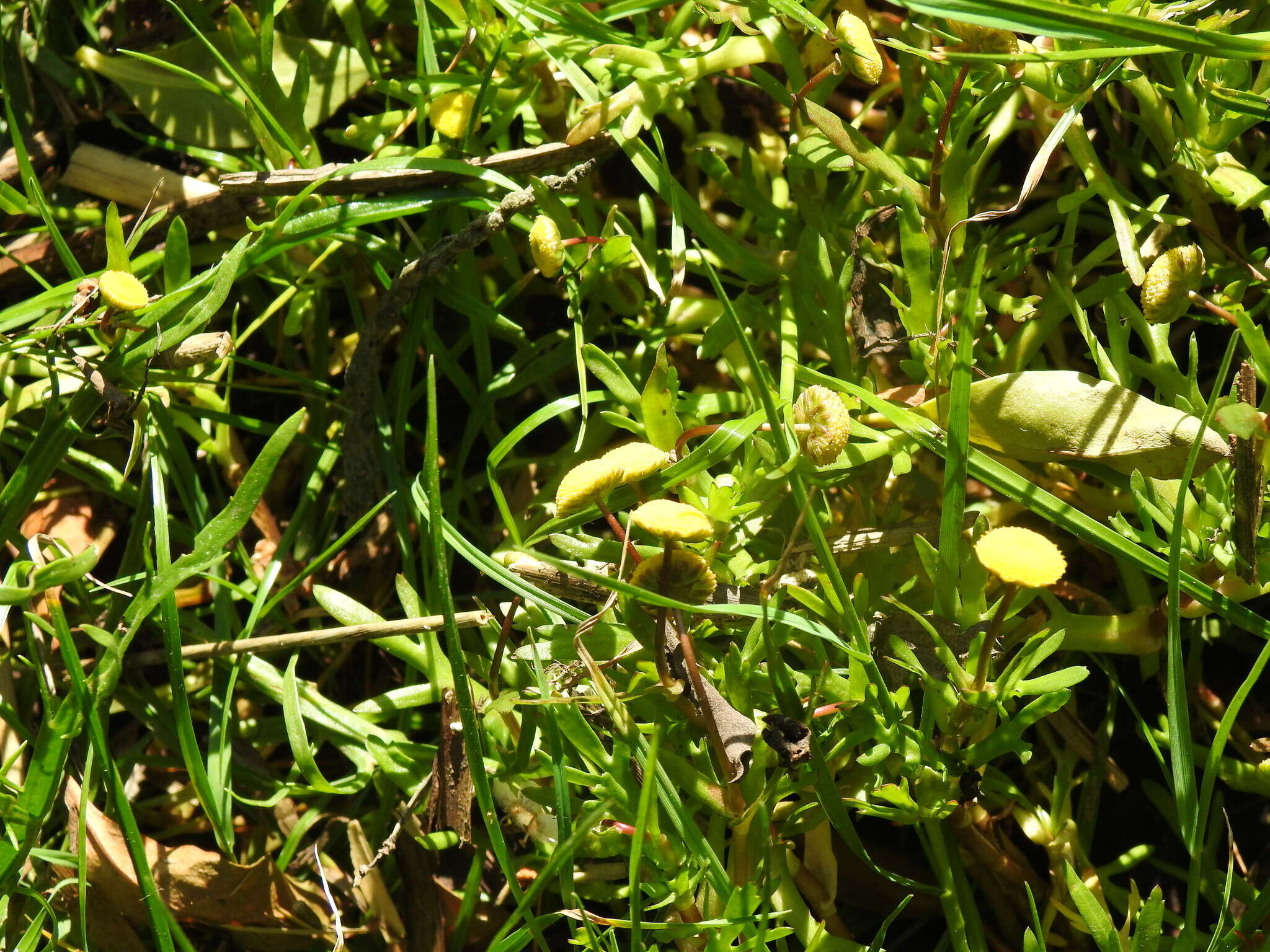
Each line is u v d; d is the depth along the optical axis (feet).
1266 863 0.91
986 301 0.89
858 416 0.89
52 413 0.87
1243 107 0.87
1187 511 0.84
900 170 0.87
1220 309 0.82
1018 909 0.90
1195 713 0.93
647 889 0.83
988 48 0.85
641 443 0.78
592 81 0.92
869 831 0.93
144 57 0.90
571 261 0.91
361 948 0.91
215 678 0.92
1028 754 0.81
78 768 0.90
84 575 0.85
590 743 0.80
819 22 0.85
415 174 0.92
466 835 0.83
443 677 0.87
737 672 0.81
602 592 0.84
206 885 0.88
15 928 0.89
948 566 0.82
